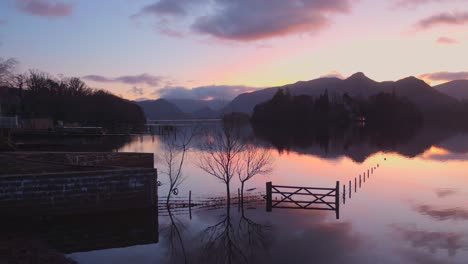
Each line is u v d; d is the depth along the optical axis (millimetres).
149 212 21375
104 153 33219
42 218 19281
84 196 19938
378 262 14766
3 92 69812
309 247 16234
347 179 33688
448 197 26078
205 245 16625
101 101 104875
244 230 18594
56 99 92062
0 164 26656
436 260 14922
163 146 58906
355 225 19484
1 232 17438
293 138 81562
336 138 82750
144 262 14703
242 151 46406
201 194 26609
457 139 80438
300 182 32125
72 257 15133
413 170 39062
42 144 57719
